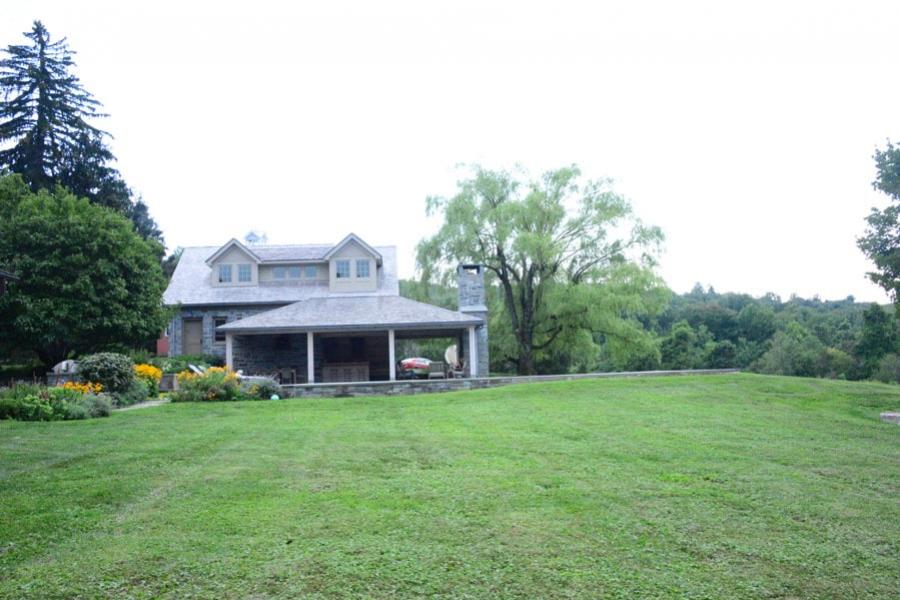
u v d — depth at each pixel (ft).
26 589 13.69
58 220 71.92
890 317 88.07
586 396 50.83
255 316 81.10
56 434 33.24
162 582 14.07
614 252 102.58
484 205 105.19
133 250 76.54
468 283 89.76
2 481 22.43
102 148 130.21
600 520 18.29
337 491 21.34
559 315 102.47
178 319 96.84
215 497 20.59
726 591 13.75
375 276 98.63
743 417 39.50
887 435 33.88
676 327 189.26
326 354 94.17
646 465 25.41
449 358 111.34
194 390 55.47
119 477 23.12
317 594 13.52
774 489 21.79
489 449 28.86
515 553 15.76
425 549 15.98
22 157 120.78
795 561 15.43
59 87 128.06
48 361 77.92
